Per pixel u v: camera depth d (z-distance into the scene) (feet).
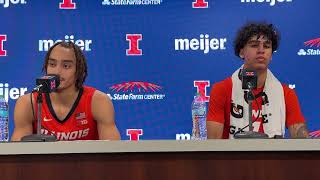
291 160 5.26
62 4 11.91
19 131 8.16
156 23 11.92
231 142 5.22
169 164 5.28
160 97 11.89
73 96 8.23
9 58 11.83
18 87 11.83
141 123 11.88
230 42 11.88
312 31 11.92
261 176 5.26
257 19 11.91
